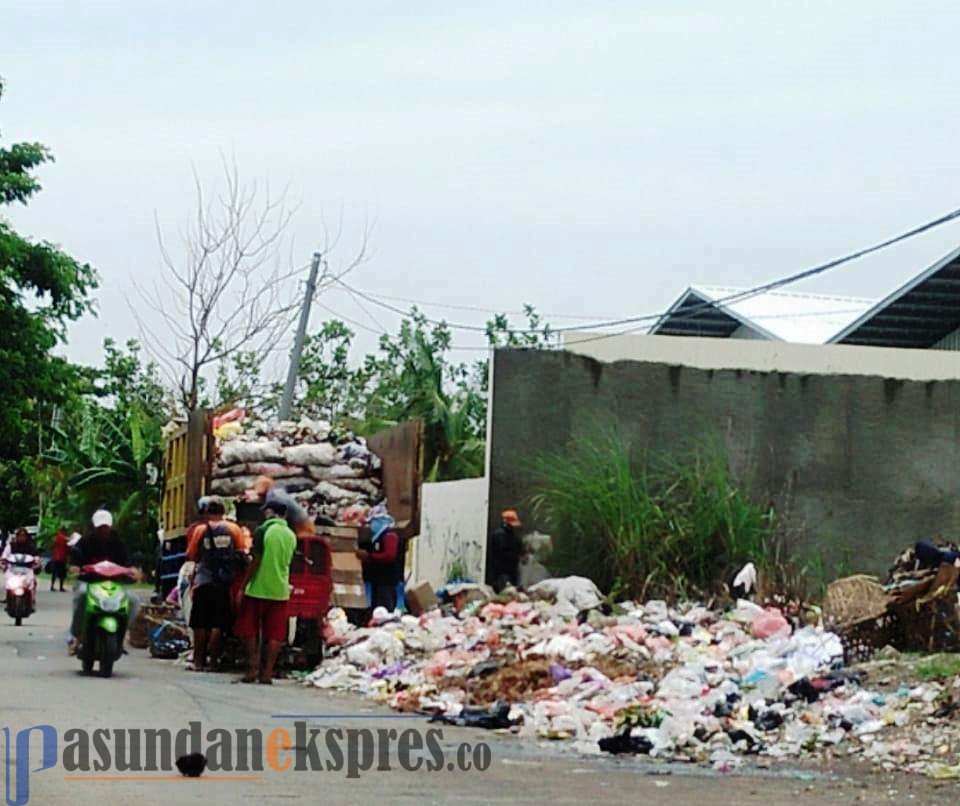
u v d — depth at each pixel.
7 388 36.41
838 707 13.19
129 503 46.28
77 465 49.22
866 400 25.89
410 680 15.77
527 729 12.96
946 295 34.25
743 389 25.47
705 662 15.77
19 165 37.31
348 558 19.67
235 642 17.91
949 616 16.83
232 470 21.09
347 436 22.36
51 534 50.38
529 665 15.45
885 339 37.47
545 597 21.50
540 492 24.39
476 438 42.75
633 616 19.86
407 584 25.28
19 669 16.80
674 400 25.25
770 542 24.48
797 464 25.59
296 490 21.25
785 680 14.21
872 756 11.79
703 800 9.80
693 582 23.33
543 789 10.02
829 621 17.14
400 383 47.06
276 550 16.44
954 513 25.95
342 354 50.03
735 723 12.72
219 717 13.12
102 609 16.05
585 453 24.56
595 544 23.52
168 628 19.22
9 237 36.16
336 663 17.27
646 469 24.95
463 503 27.16
